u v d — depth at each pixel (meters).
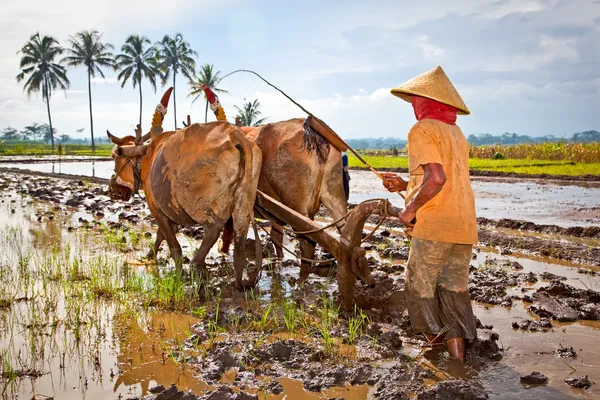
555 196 16.61
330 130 6.16
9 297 6.00
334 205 6.44
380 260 8.07
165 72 70.44
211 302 5.98
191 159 5.99
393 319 5.35
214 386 3.99
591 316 5.38
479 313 5.61
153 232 10.45
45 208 14.03
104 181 22.30
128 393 3.88
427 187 4.03
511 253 8.66
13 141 164.88
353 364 4.33
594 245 9.30
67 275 6.92
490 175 24.42
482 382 4.00
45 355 4.52
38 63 67.81
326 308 5.59
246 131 6.98
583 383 3.90
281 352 4.48
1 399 3.78
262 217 6.77
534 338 4.87
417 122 4.27
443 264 4.38
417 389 3.87
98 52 69.00
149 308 5.79
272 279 6.95
